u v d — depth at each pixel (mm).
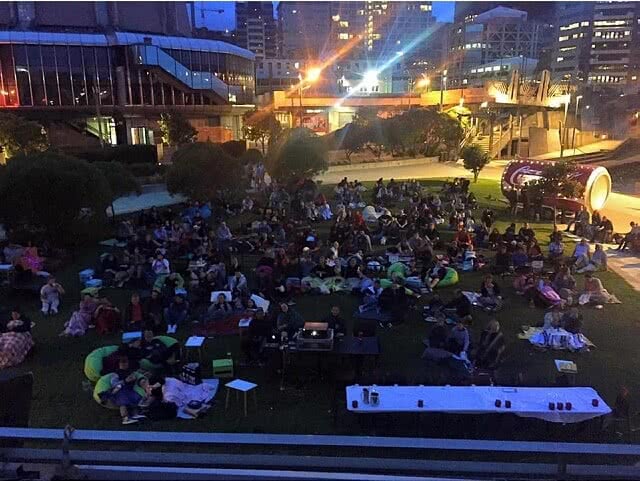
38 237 19422
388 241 21984
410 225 22828
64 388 9945
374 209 27078
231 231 23188
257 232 22047
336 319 11008
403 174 49094
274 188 31828
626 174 48594
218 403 9352
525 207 28594
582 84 107625
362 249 19375
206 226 21641
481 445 3264
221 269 14969
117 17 70625
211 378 10273
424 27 188875
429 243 18984
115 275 16516
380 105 78312
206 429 8500
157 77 64750
